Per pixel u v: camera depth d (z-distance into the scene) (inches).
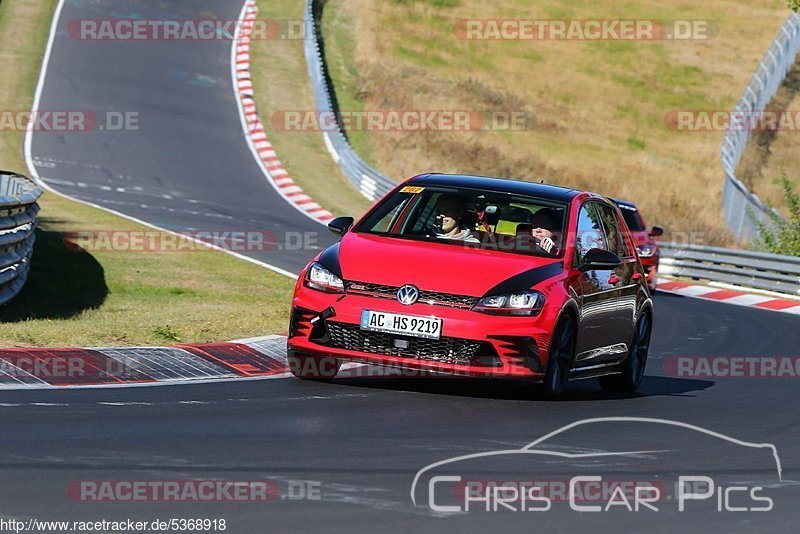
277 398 1120.8
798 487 900.6
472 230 1284.4
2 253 1728.6
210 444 902.4
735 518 786.8
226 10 7268.7
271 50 6614.2
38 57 5885.8
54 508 705.0
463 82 6756.9
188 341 1428.4
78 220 3186.5
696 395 1417.3
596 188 5369.1
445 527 712.4
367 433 984.3
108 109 5270.7
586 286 1256.2
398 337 1154.0
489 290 1161.4
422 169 5137.8
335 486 794.8
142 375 1189.1
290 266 2738.7
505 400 1193.4
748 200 4168.3
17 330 1384.1
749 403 1369.3
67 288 2140.7
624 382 1403.8
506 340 1143.6
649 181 5649.6
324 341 1183.6
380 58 6924.2
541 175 5428.2
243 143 5068.9
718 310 2647.6
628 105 6973.4
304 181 4611.2
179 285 2284.7
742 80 7618.1
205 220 3563.0
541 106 6702.8
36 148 4584.2
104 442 884.0
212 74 6038.4
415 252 1219.2
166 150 4783.5
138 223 3270.2
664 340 2038.6
